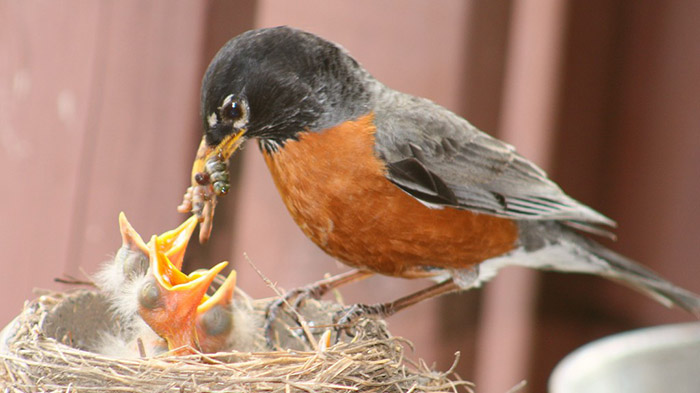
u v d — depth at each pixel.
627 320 10.84
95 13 7.13
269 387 5.12
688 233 10.65
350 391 5.27
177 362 5.27
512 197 6.98
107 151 7.26
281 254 8.24
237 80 6.09
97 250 7.29
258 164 8.08
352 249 6.61
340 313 6.51
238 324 6.32
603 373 6.89
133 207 7.34
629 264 8.05
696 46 10.41
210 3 7.31
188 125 7.36
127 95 7.25
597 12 10.12
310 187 6.40
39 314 5.72
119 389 5.00
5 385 5.13
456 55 8.75
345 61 6.55
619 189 10.74
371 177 6.30
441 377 5.71
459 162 6.82
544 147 10.14
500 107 9.07
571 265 7.91
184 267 7.64
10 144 7.06
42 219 7.17
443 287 7.02
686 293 8.17
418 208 6.39
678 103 10.53
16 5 6.98
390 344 5.75
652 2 10.30
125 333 6.50
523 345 10.44
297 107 6.26
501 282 10.19
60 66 7.11
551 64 9.95
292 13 8.03
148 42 7.25
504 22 8.95
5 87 7.01
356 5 8.33
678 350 7.34
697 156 10.53
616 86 10.47
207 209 6.15
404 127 6.56
